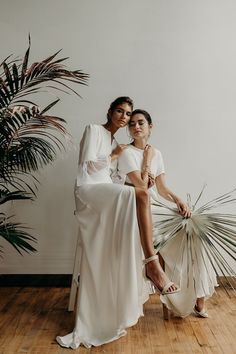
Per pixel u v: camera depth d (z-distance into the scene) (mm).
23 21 3045
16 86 2273
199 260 2207
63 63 3043
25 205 3059
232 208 3031
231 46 3035
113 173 2500
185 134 3045
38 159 3033
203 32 3047
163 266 2262
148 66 3039
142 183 2414
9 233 2545
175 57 3043
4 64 2225
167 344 1931
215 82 3035
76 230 3057
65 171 3055
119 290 1966
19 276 3035
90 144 2291
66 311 2418
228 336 2021
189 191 3049
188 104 3043
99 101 3045
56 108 3045
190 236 2215
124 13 3045
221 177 3041
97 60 3045
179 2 3043
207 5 3045
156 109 3043
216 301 2613
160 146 3047
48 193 3057
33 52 3047
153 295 2760
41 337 2012
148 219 2082
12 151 2518
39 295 2779
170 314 2373
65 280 3035
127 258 1976
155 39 3045
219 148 3043
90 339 1955
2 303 2584
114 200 2055
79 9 3057
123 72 3039
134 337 2021
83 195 2166
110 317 2008
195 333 2064
